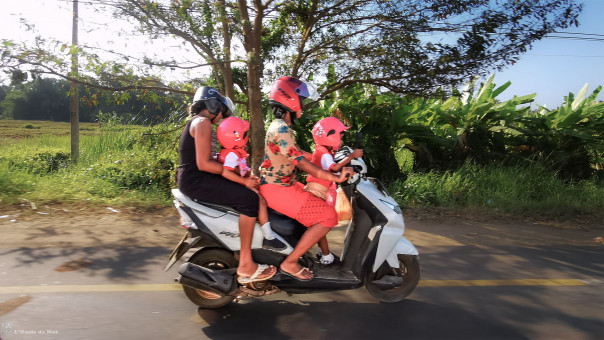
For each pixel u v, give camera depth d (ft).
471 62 24.63
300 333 9.99
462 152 32.71
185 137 10.55
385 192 11.83
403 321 10.73
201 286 10.40
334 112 31.35
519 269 14.85
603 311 11.52
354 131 30.32
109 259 14.42
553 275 14.32
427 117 34.09
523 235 19.70
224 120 10.46
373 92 30.19
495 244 18.02
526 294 12.62
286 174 10.73
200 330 9.99
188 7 23.17
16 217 19.07
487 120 33.86
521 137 33.83
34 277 12.65
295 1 27.96
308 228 10.85
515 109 34.96
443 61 24.36
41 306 10.80
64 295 11.51
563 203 25.54
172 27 23.84
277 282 10.83
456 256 16.16
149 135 28.73
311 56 29.12
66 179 26.32
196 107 10.73
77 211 20.67
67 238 16.48
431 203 25.38
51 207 20.97
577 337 10.05
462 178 28.37
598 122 34.04
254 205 10.48
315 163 11.26
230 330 10.03
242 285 10.75
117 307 10.96
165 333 9.77
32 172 28.32
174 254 10.91
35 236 16.55
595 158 35.06
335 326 10.39
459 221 22.08
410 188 26.50
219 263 11.10
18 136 84.38
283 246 10.71
